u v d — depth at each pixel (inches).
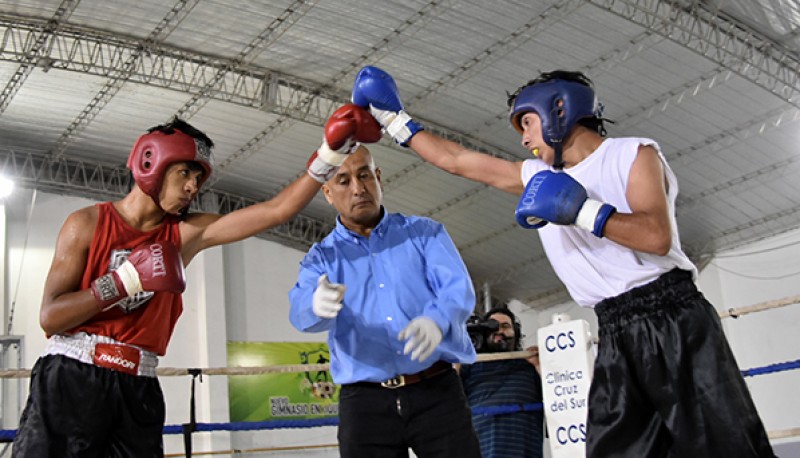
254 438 489.1
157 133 95.1
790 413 468.8
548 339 147.5
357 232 108.4
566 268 92.2
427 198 521.7
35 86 407.2
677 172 457.7
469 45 380.5
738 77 380.2
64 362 91.8
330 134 97.8
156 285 89.3
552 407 145.2
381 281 105.2
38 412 89.7
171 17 361.1
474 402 161.5
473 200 513.7
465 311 100.1
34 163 478.0
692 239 518.6
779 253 486.9
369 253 106.8
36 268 458.6
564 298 601.0
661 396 83.4
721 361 82.3
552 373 146.1
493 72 398.6
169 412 465.1
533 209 84.4
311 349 531.8
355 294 105.0
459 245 568.7
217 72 403.2
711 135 423.2
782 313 481.4
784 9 347.3
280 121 450.0
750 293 498.0
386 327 103.0
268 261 537.3
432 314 96.7
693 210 487.2
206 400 475.8
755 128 410.0
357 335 103.5
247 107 435.5
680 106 404.5
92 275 95.0
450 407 102.8
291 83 421.4
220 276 502.6
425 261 106.8
